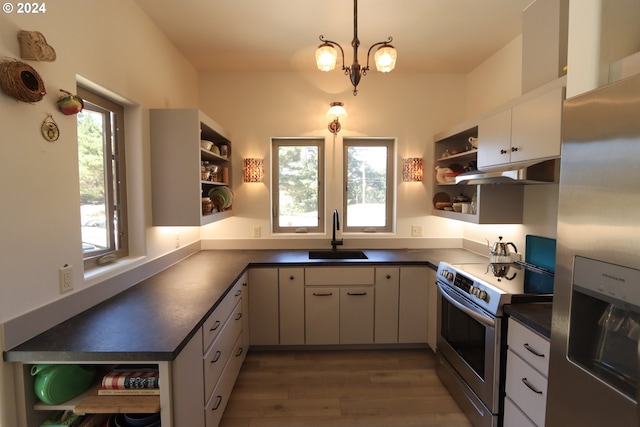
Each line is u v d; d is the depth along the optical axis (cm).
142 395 121
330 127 302
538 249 214
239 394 210
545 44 184
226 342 185
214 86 300
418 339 263
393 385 220
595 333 96
